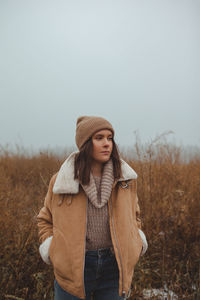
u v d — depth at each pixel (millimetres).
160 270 2381
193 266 2430
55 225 1378
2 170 4480
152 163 3254
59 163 2123
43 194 2383
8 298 1802
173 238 2762
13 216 2529
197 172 3568
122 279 1271
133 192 1528
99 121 1350
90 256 1334
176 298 2053
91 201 1298
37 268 2084
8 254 2158
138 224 1609
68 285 1298
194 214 2867
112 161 1417
